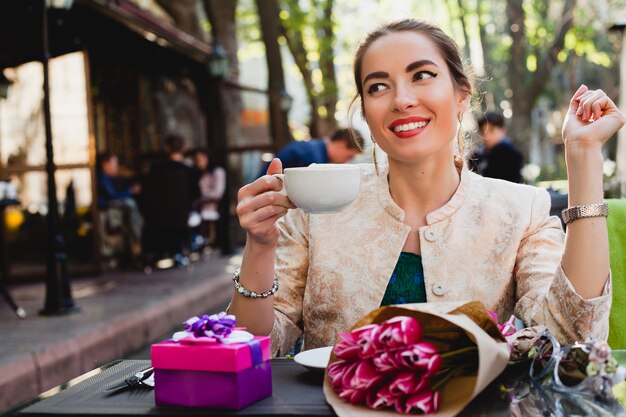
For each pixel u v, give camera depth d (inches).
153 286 335.0
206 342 54.1
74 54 369.4
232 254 488.7
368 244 77.4
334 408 52.2
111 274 390.0
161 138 600.4
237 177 606.9
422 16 77.4
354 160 280.4
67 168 377.4
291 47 705.6
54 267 261.6
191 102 667.4
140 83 574.2
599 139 65.4
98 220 380.5
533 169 681.0
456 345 55.6
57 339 214.2
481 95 85.7
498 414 51.5
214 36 617.6
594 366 53.7
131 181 488.7
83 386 60.6
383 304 77.1
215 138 505.4
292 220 81.8
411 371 52.2
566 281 64.7
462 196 77.0
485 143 307.6
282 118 550.6
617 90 1008.9
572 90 808.9
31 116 378.3
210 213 516.7
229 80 572.7
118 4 378.6
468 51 769.6
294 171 61.7
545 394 55.1
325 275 77.7
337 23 694.5
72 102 374.9
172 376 54.4
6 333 226.7
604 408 52.5
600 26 767.1
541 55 748.0
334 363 55.6
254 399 54.5
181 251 423.5
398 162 76.9
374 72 72.7
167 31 421.1
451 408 51.5
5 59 352.8
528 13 768.3
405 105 70.9
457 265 75.8
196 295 321.1
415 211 77.9
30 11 271.0
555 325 66.2
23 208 377.1
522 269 76.1
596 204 64.4
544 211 78.5
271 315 71.2
